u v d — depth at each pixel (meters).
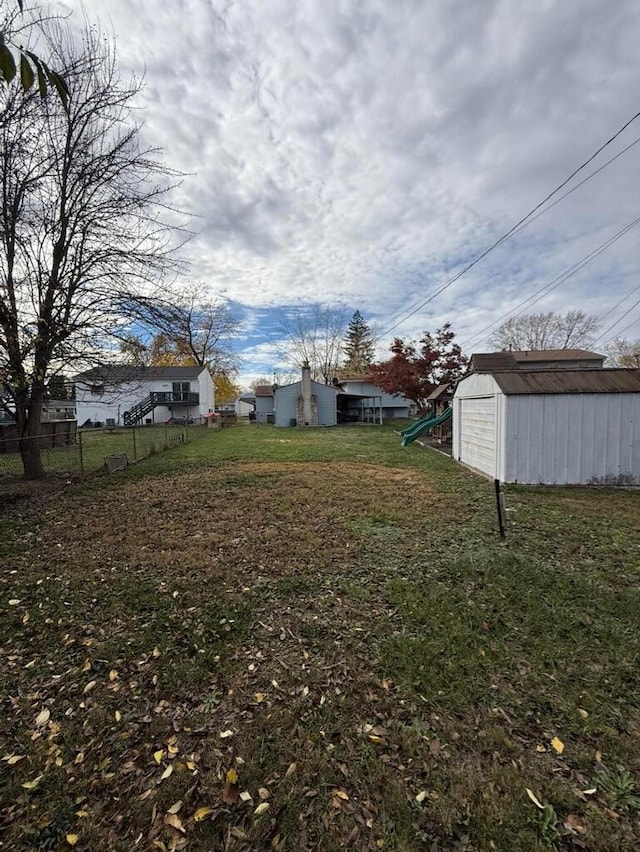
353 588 3.48
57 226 7.87
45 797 1.68
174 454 12.46
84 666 2.52
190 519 5.51
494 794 1.65
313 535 4.81
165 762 1.85
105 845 1.50
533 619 2.92
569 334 35.81
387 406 36.09
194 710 2.16
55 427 13.48
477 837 1.49
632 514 5.52
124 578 3.74
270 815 1.60
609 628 2.79
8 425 11.84
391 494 6.83
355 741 1.94
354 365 50.41
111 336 8.45
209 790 1.71
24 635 2.87
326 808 1.62
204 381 34.16
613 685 2.26
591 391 7.43
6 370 6.91
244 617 3.06
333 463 10.41
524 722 2.02
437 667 2.42
